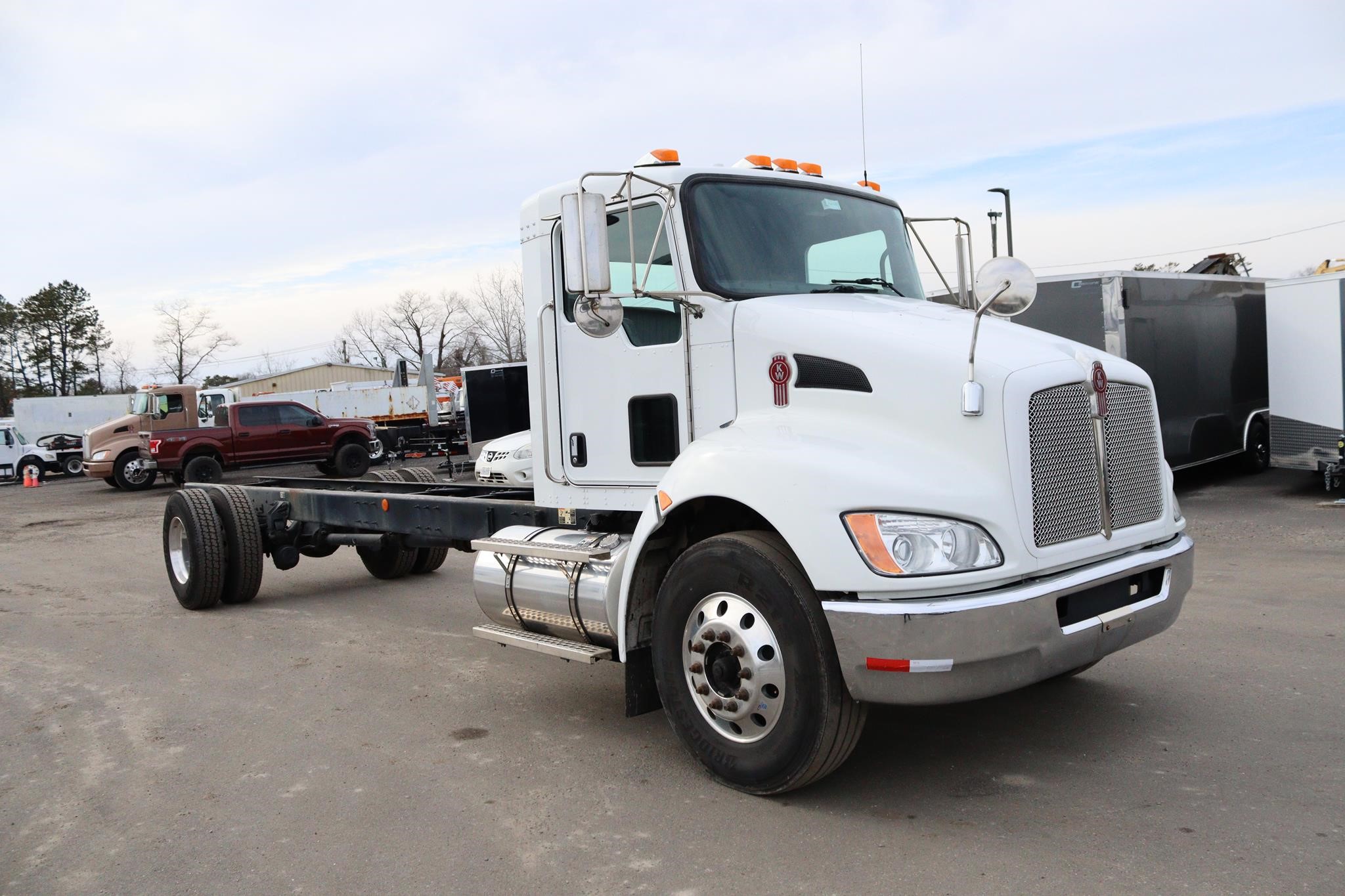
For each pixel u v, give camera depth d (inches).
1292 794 144.8
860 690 135.6
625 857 135.9
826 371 153.3
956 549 132.6
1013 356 141.8
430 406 1119.6
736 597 149.8
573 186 186.4
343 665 251.8
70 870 141.2
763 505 142.9
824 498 137.6
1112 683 202.1
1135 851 128.6
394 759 180.5
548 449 195.2
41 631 314.3
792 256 180.1
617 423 182.1
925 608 130.4
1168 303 498.6
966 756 166.2
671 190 169.2
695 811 149.7
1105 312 471.2
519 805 156.4
